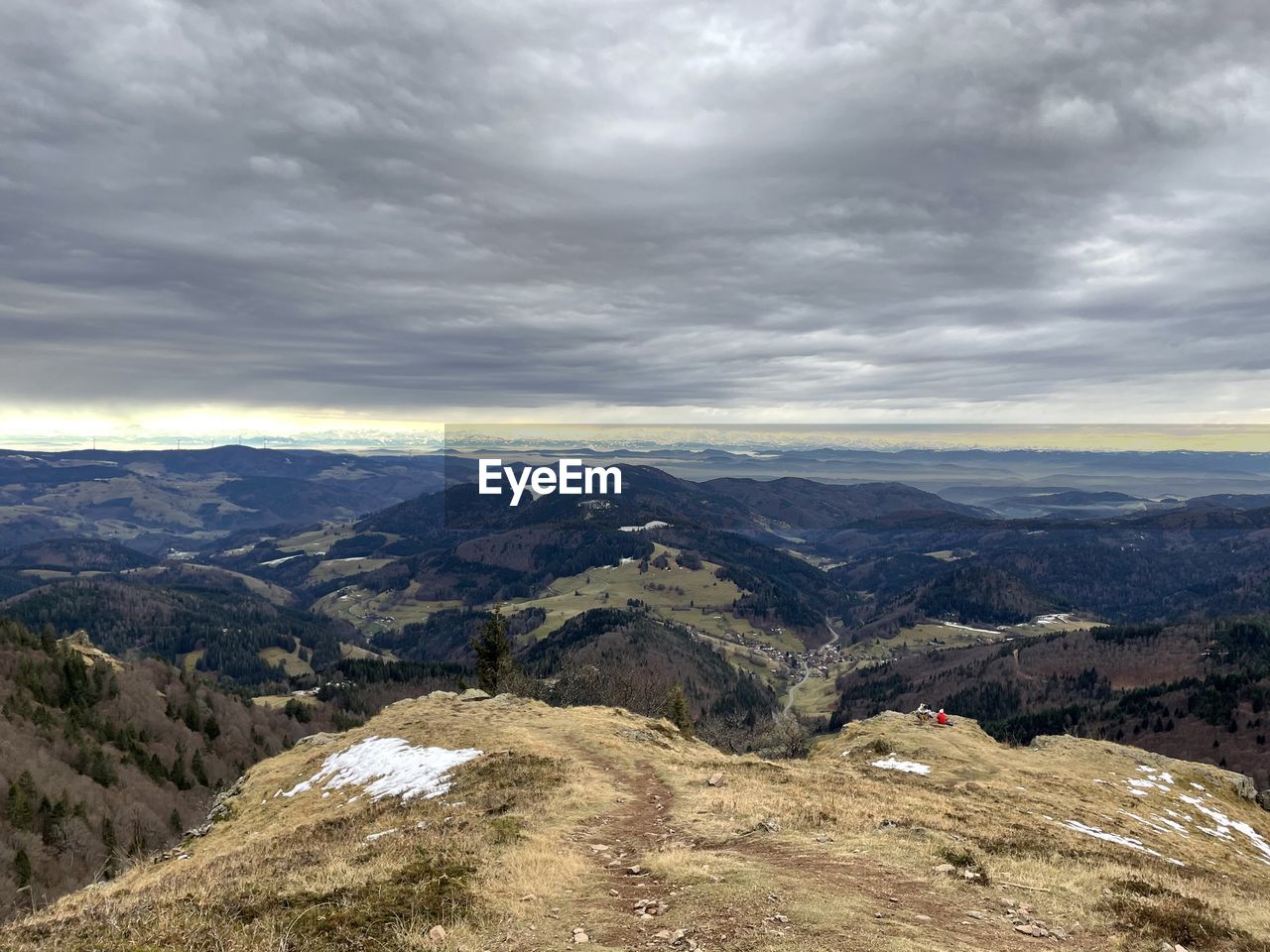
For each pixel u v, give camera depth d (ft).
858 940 47.42
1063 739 241.76
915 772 167.84
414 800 122.93
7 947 46.39
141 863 136.15
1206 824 172.96
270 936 46.34
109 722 654.53
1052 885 67.82
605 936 48.75
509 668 410.52
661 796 106.73
